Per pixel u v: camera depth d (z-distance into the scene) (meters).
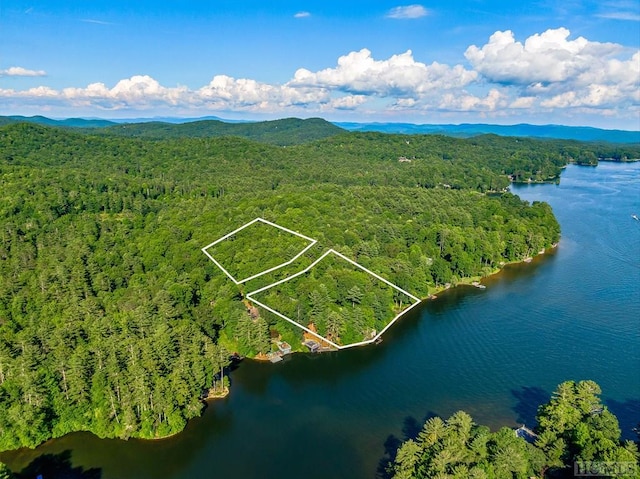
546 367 120.19
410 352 129.50
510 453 75.88
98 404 97.50
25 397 94.56
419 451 80.06
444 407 104.88
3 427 91.88
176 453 92.69
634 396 107.25
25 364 97.00
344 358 126.81
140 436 96.62
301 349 130.75
